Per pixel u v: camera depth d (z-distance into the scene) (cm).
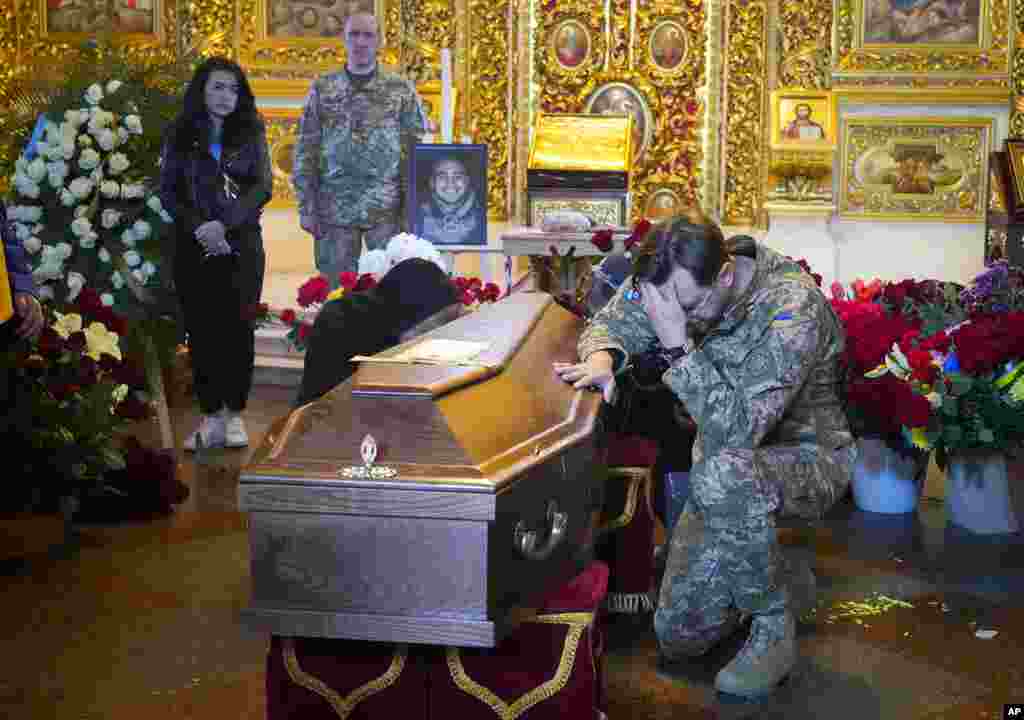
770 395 302
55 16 952
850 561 413
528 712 238
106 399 440
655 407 405
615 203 698
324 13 960
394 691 239
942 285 514
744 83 966
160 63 593
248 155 550
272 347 764
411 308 349
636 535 351
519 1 962
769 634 314
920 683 313
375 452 224
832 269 940
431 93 956
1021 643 340
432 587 221
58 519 456
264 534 225
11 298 379
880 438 472
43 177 539
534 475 238
